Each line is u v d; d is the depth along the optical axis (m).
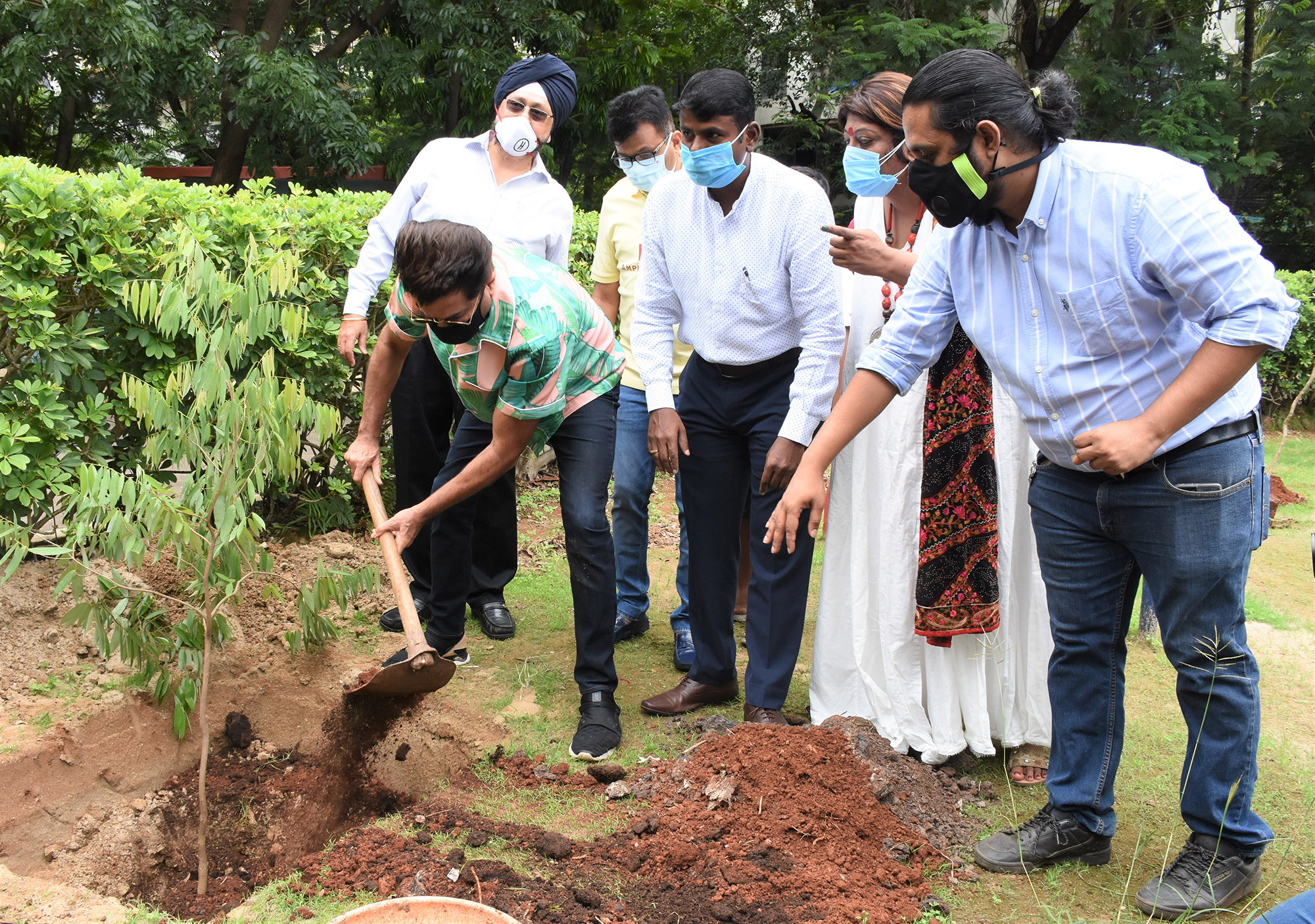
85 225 3.73
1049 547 2.76
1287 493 7.74
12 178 3.51
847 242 3.02
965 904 2.71
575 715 3.72
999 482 3.24
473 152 4.07
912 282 2.84
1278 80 16.61
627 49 15.60
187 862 3.16
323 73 14.41
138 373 4.11
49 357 3.71
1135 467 2.26
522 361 2.91
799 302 3.31
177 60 13.02
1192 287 2.22
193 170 17.48
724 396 3.52
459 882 2.62
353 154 13.72
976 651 3.30
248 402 2.99
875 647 3.47
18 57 11.76
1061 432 2.54
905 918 2.59
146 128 17.23
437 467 4.38
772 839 2.81
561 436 3.53
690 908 2.54
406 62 14.68
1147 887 2.69
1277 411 11.62
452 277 2.67
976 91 2.24
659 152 4.09
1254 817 2.68
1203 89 15.91
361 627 4.25
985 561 3.18
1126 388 2.43
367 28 15.73
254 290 3.04
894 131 3.06
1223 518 2.43
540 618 4.69
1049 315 2.47
